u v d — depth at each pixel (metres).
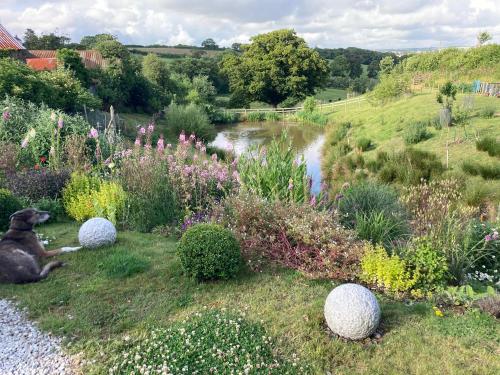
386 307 4.75
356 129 25.20
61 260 6.02
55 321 4.52
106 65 32.97
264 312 4.67
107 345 4.11
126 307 4.82
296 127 35.34
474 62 35.25
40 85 16.80
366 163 15.95
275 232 6.21
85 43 57.19
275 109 46.31
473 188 10.68
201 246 5.33
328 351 3.98
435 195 7.54
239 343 4.00
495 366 3.66
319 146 24.86
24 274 5.40
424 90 32.69
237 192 7.70
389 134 20.50
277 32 48.03
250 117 42.12
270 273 5.72
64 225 7.82
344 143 20.69
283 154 8.57
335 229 5.94
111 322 4.53
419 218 6.89
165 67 43.56
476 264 6.50
